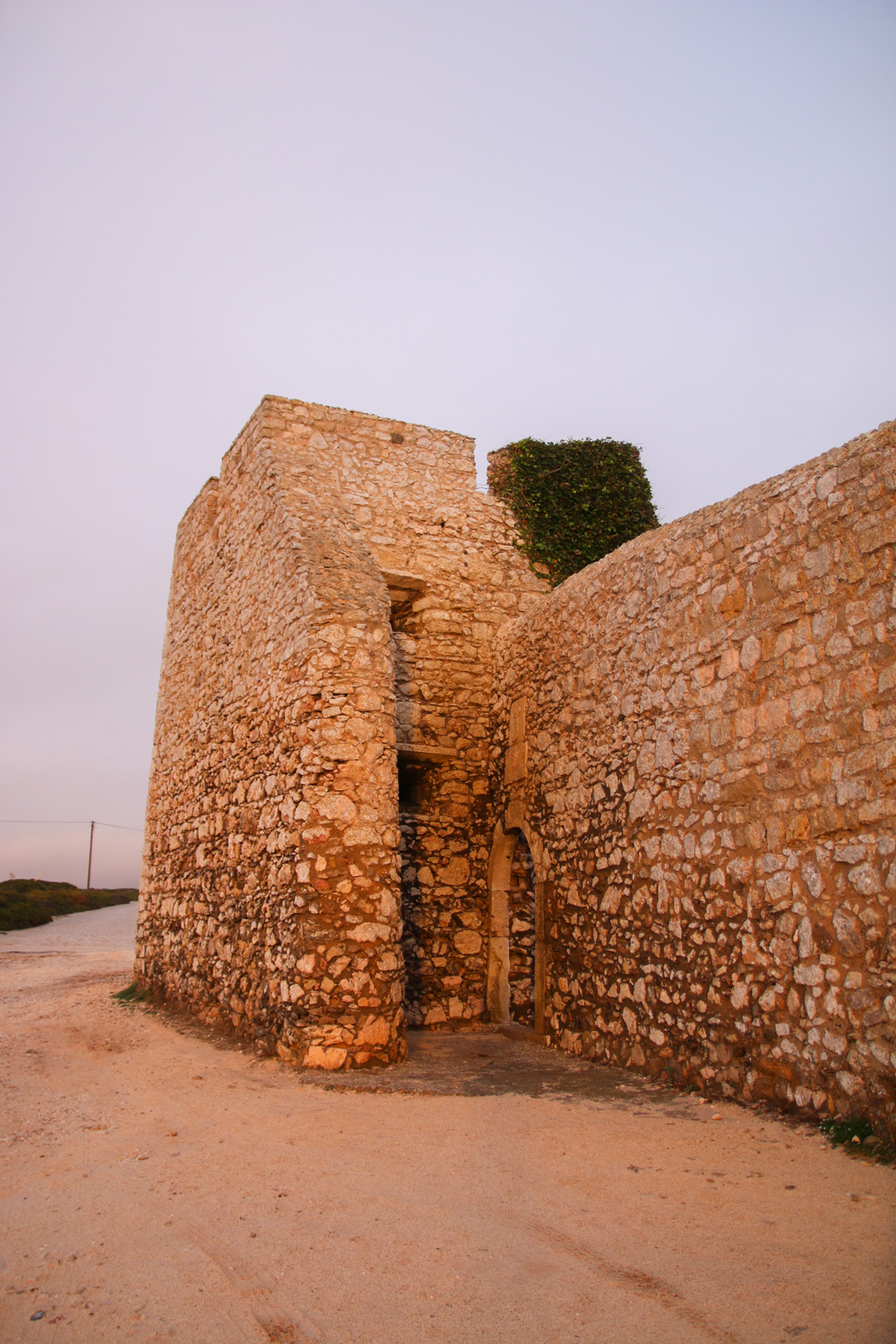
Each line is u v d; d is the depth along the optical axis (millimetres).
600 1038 7660
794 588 6008
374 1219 3965
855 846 5258
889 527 5320
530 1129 5328
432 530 11672
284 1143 5137
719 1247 3545
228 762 10156
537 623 9930
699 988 6453
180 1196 4328
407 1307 3189
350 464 11453
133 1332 3082
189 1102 6203
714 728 6625
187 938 10820
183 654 12828
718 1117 5508
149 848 13492
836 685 5559
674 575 7344
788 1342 2850
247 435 11203
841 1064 5113
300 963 7438
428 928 10367
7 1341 3031
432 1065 7457
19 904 36719
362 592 8555
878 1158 4469
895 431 5387
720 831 6414
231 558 11023
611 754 7988
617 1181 4344
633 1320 3047
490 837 10773
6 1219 4117
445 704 11094
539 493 12414
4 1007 11953
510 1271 3424
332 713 7980
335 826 7699
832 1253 3428
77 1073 7426
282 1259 3600
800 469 6137
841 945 5242
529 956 10461
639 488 12945
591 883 8094
